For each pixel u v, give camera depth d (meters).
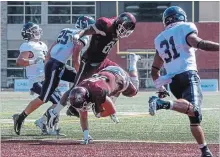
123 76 14.07
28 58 17.75
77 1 72.81
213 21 71.31
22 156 12.82
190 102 11.77
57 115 16.59
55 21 73.25
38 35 18.02
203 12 71.50
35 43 17.89
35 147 14.24
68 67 17.69
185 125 20.25
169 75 12.29
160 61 12.84
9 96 48.25
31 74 18.02
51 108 17.17
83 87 12.89
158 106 11.35
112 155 12.87
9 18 73.81
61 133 17.70
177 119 22.95
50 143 15.07
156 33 71.38
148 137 16.45
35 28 17.89
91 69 16.34
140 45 71.38
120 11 71.94
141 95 49.94
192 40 11.85
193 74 12.07
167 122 21.56
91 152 13.32
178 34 12.13
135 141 15.40
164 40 12.38
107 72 13.81
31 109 17.23
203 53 70.88
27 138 16.36
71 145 14.62
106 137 16.50
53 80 17.09
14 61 73.81
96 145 14.55
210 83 65.50
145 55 71.62
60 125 20.34
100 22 15.47
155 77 13.01
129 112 27.61
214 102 37.09
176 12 12.39
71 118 23.42
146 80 71.69
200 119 11.93
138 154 12.95
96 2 72.44
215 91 63.38
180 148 13.88
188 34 11.98
